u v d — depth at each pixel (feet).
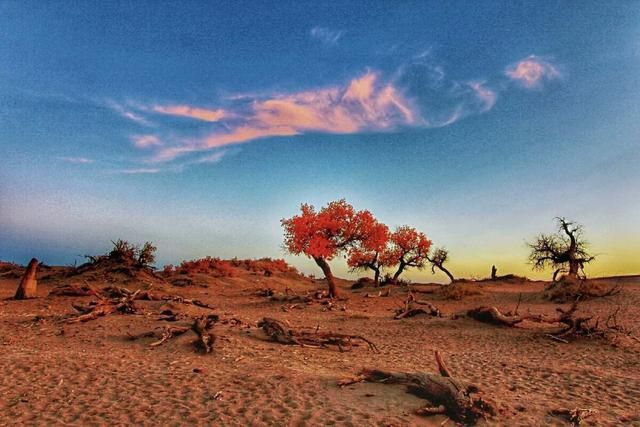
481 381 38.93
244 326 61.67
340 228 120.06
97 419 27.99
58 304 84.69
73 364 40.24
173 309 78.28
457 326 71.82
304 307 98.43
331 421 27.37
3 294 100.68
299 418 27.84
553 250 155.02
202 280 147.54
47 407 30.04
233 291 134.41
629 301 94.68
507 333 65.36
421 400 31.17
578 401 32.94
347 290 160.25
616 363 47.26
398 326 73.61
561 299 103.96
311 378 36.45
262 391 33.12
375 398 31.53
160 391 33.30
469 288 121.70
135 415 28.60
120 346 48.93
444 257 184.44
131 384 34.91
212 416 28.35
